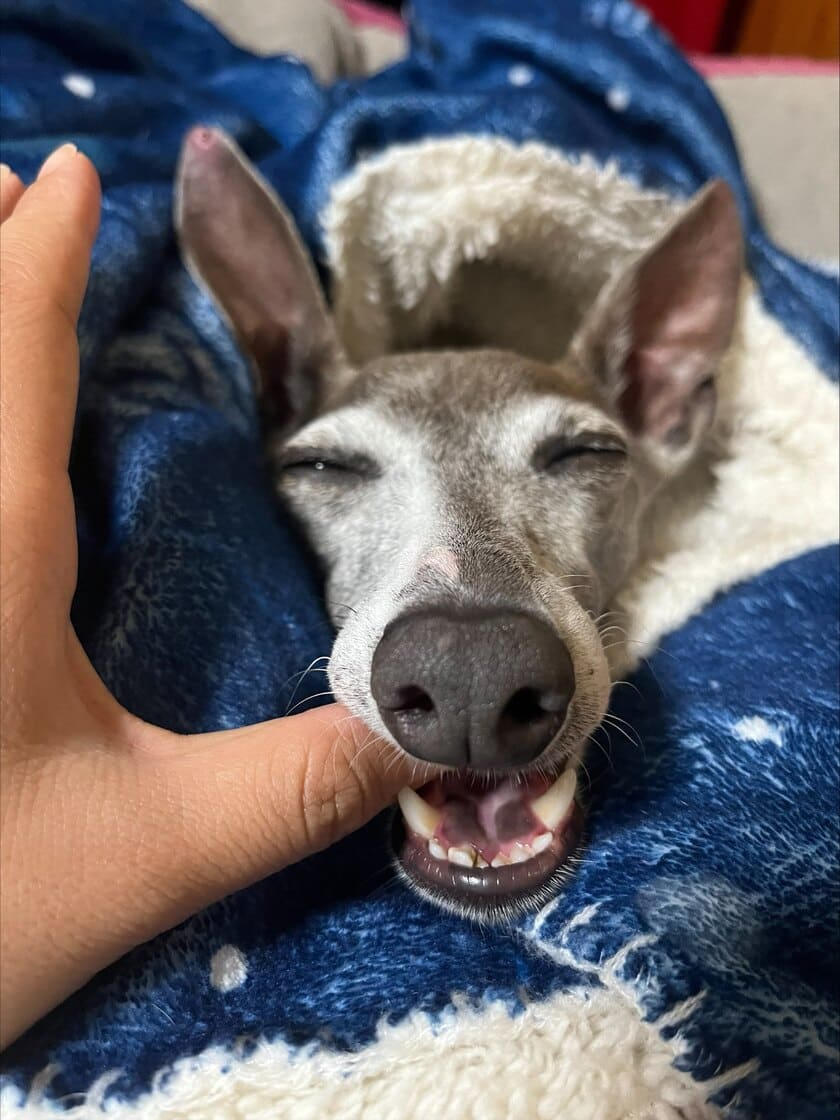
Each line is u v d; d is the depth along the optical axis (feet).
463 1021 0.32
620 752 0.43
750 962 0.35
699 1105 0.32
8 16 0.66
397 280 0.68
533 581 0.40
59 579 0.31
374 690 0.35
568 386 0.58
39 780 0.28
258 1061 0.32
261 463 0.54
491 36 0.72
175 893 0.29
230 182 0.55
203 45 0.81
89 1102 0.31
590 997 0.33
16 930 0.27
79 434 0.45
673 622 0.52
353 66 1.00
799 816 0.39
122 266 0.50
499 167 0.63
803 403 0.62
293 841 0.31
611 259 0.69
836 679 0.45
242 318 0.58
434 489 0.48
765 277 0.66
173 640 0.38
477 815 0.38
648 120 0.71
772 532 0.58
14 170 0.52
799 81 0.85
